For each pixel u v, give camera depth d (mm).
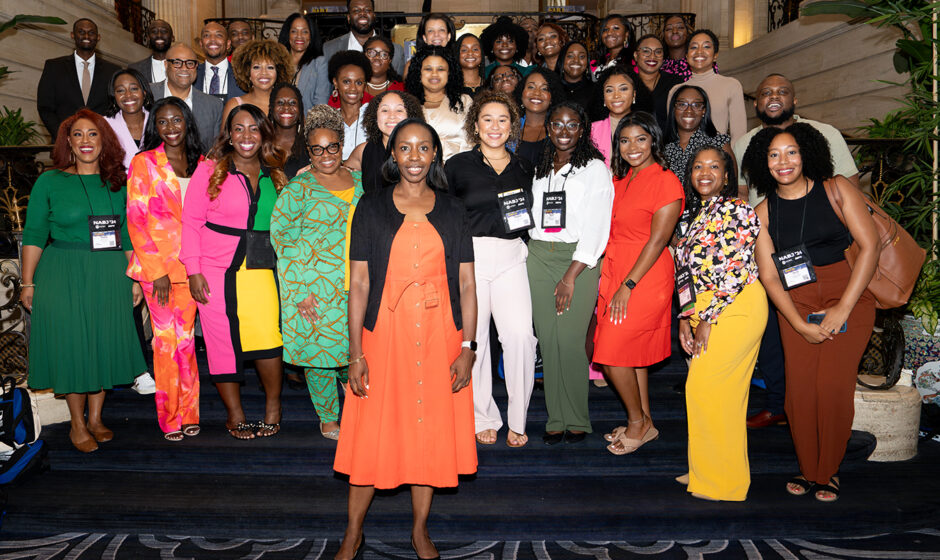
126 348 3941
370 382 2895
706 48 5008
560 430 3840
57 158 3859
